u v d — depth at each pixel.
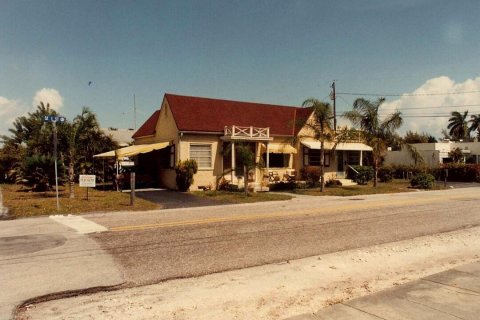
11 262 7.98
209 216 14.31
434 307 5.75
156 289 6.61
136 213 15.10
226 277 7.31
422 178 30.22
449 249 9.70
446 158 46.56
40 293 6.30
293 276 7.40
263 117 30.67
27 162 23.86
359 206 17.81
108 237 10.41
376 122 28.88
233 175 26.94
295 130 30.81
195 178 25.84
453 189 29.64
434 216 15.09
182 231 11.36
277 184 27.31
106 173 32.06
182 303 5.96
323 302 6.01
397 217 14.71
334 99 38.53
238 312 5.61
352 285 6.88
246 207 17.42
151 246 9.51
